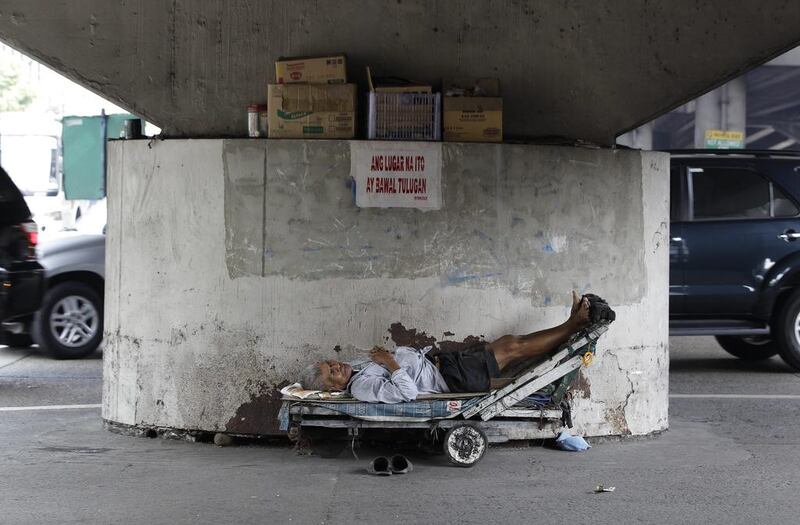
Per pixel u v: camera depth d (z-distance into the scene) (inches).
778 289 457.1
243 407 299.3
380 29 323.3
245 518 229.6
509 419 282.2
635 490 255.8
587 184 310.0
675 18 324.8
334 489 254.2
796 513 236.8
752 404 380.8
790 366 466.3
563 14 325.4
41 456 288.2
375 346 298.2
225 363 299.4
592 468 278.8
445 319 300.4
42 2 317.4
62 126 786.8
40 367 459.8
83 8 318.3
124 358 314.5
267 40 321.4
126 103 323.0
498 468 277.7
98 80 321.7
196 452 292.5
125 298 313.9
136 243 310.0
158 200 305.0
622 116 329.7
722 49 325.1
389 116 304.5
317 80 308.3
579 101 328.8
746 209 462.9
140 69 321.1
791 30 321.7
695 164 464.1
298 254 297.1
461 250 301.1
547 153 305.7
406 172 299.3
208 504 240.2
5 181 426.3
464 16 324.2
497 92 322.7
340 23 322.0
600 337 310.7
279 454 290.8
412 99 304.8
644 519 231.3
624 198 315.0
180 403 304.5
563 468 278.4
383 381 271.6
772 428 336.2
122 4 319.0
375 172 298.2
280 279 297.3
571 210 308.0
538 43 326.3
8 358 487.5
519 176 303.9
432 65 325.4
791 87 1814.7
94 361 478.9
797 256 456.8
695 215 459.8
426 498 246.7
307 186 297.1
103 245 487.5
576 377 306.8
